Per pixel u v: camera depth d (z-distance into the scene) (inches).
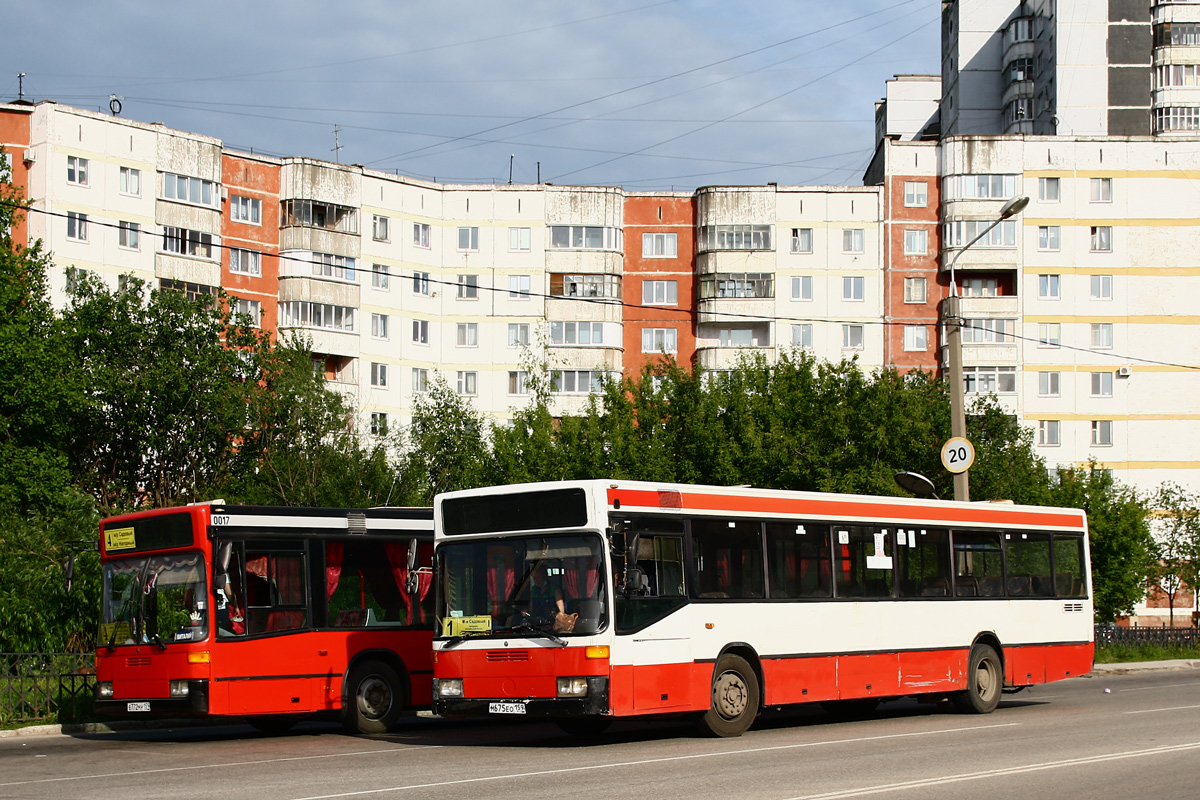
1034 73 3459.6
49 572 920.9
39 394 1519.4
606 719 712.4
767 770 509.7
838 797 430.6
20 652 839.1
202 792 462.6
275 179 2434.8
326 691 729.0
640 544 630.5
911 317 2635.3
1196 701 919.0
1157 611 2618.1
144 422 1797.5
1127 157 2667.3
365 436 2293.3
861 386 1560.0
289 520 732.7
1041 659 873.5
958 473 1068.5
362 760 570.9
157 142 2233.0
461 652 628.7
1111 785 469.7
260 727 779.4
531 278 2618.1
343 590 748.6
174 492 1824.6
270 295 2407.7
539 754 584.4
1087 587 928.3
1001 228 2628.0
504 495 638.5
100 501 1776.6
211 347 1850.4
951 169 2635.3
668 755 569.9
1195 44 3240.7
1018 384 2615.7
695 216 2679.6
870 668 748.0
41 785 494.0
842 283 2637.8
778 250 2635.3
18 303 1573.6
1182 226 2664.9
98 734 770.8
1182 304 2655.0
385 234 2544.3
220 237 2315.5
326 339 2433.6
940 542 815.7
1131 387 2637.8
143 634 701.9
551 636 606.5
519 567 627.2
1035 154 2647.6
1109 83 3255.4
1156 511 2581.2
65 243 2112.5
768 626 690.8
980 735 662.5
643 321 2662.4
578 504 618.5
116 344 1812.3
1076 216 2650.1
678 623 640.4
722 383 1720.0
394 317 2544.3
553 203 2628.0
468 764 544.4
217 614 691.4
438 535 653.9
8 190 1631.4
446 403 1806.1
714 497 678.5
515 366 2596.0
